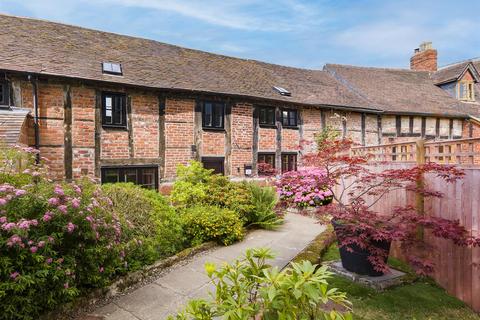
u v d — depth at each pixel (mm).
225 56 13430
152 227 4684
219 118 10438
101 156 8398
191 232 5340
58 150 7836
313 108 12406
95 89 8305
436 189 4199
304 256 4734
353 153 6879
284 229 6684
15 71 7082
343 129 12992
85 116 8180
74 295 3094
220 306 1744
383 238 3637
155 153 9219
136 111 8914
